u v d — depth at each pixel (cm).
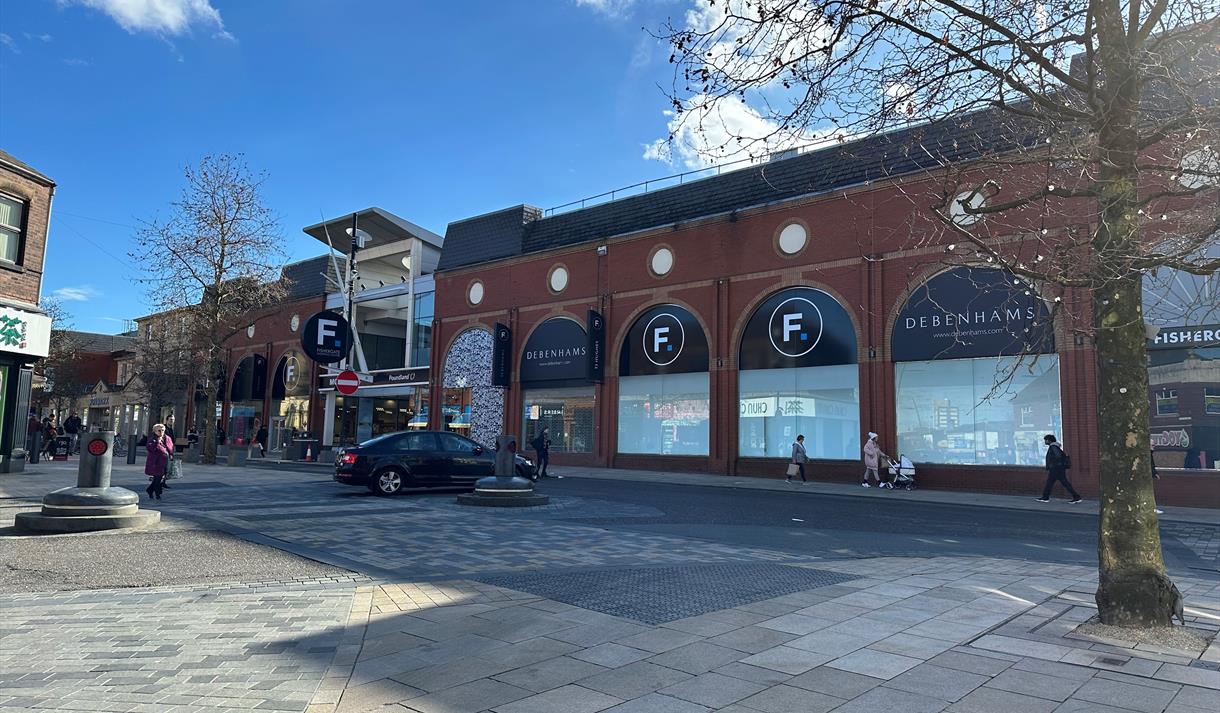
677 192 2958
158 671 475
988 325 2112
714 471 2664
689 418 2798
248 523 1160
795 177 2608
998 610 637
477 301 3581
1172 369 1852
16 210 1922
